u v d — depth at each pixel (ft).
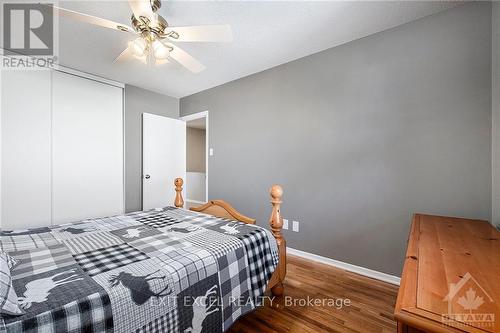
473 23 5.63
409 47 6.47
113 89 11.12
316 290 6.34
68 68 9.57
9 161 8.34
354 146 7.46
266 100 9.77
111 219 6.21
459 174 5.81
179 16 6.18
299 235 8.77
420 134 6.32
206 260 3.84
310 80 8.45
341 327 4.92
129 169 11.76
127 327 2.80
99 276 3.14
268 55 8.52
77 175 9.98
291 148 9.00
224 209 6.74
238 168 10.86
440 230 4.36
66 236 4.80
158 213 6.93
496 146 5.19
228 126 11.30
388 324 5.02
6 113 8.26
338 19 6.37
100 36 7.23
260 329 4.84
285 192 9.17
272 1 5.65
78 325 2.48
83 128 10.14
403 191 6.59
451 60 5.90
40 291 2.73
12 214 8.39
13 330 2.17
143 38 5.32
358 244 7.38
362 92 7.29
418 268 2.67
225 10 5.97
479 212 5.56
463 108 5.75
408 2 5.70
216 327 3.79
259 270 4.78
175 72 10.13
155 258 3.74
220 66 9.46
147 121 12.26
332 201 7.95
